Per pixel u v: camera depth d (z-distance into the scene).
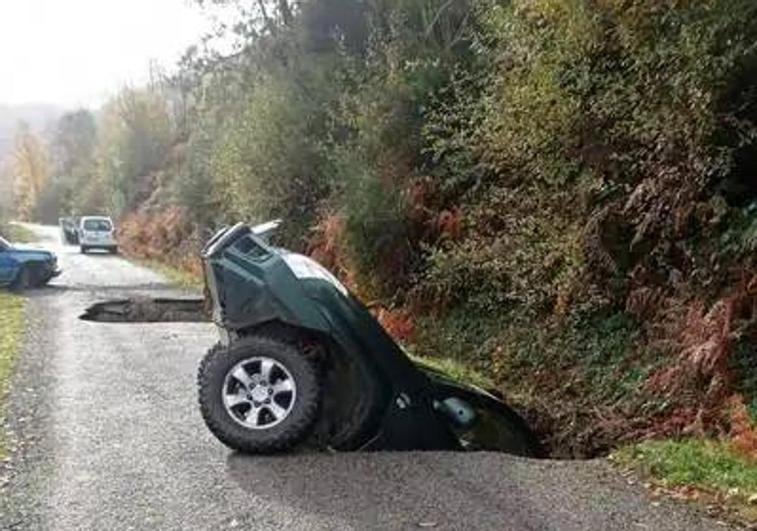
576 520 5.03
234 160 21.94
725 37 7.27
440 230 13.53
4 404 8.80
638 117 8.49
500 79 10.71
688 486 5.67
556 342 10.37
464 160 12.87
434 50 14.76
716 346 7.47
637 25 8.05
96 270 33.88
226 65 26.34
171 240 40.06
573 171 9.95
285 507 5.32
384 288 15.09
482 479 5.87
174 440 7.15
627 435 7.75
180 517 5.18
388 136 14.90
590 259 9.73
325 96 19.02
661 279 9.20
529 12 9.41
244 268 6.78
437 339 12.98
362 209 14.84
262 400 6.59
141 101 59.28
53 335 14.96
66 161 103.75
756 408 7.02
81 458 6.61
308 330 6.73
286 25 22.23
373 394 6.82
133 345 13.73
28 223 100.50
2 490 5.80
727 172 7.95
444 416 7.12
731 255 8.03
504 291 11.88
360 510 5.23
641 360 8.91
